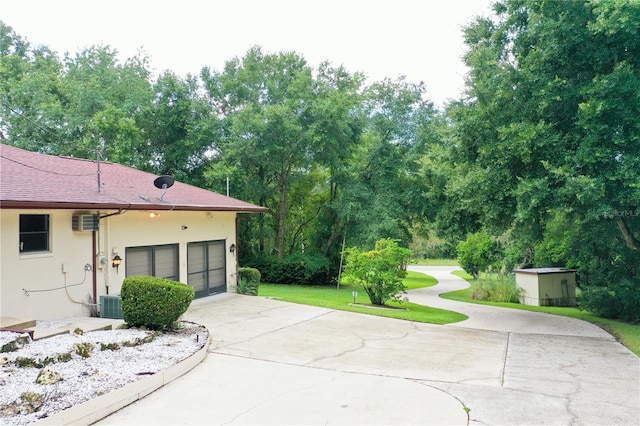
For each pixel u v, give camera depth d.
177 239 13.02
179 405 4.98
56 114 23.97
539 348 9.11
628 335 10.44
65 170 11.76
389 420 4.67
